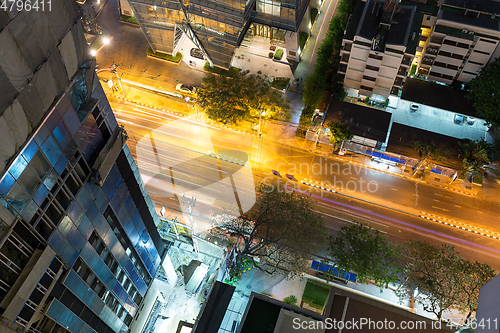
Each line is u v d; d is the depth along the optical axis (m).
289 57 112.06
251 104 97.31
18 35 27.34
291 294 79.56
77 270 44.22
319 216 79.88
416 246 75.81
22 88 28.95
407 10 93.50
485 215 90.56
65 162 37.38
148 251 64.31
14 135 29.70
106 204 47.22
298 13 101.44
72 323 45.75
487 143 96.69
